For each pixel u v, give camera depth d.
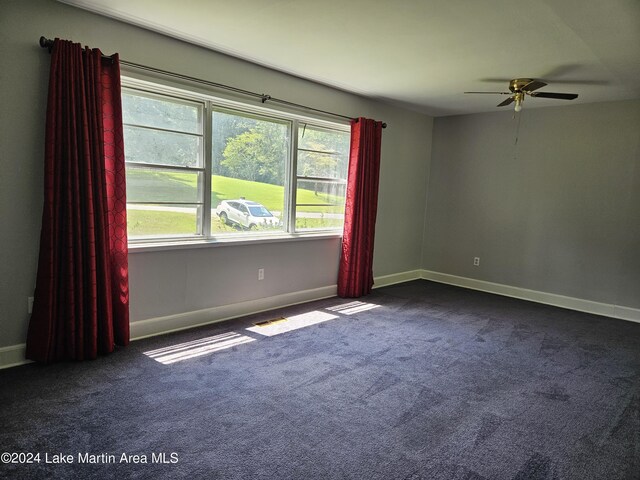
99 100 2.80
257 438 2.09
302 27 2.88
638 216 4.50
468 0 2.34
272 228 4.34
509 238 5.43
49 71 2.68
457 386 2.78
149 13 2.78
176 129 3.45
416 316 4.34
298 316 4.14
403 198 5.79
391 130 5.40
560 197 5.00
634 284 4.55
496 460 2.01
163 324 3.47
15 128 2.61
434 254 6.19
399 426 2.27
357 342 3.50
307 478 1.82
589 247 4.83
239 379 2.72
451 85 4.23
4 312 2.68
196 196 3.65
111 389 2.50
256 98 3.82
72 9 2.73
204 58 3.42
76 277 2.78
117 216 2.99
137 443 2.01
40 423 2.13
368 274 5.12
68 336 2.80
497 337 3.79
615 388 2.84
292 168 4.40
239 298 4.02
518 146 5.29
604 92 4.21
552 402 2.61
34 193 2.71
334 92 4.57
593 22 2.53
